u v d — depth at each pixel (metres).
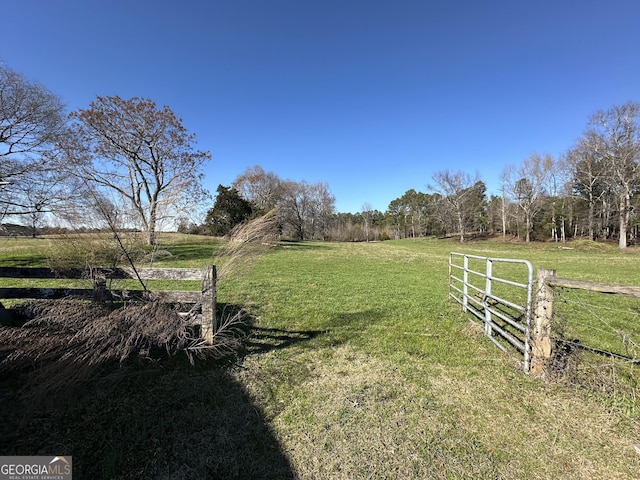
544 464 2.46
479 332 5.47
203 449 2.59
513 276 13.63
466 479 2.33
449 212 57.19
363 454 2.57
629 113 35.00
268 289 9.48
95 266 4.20
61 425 2.82
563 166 45.28
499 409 3.18
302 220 67.38
